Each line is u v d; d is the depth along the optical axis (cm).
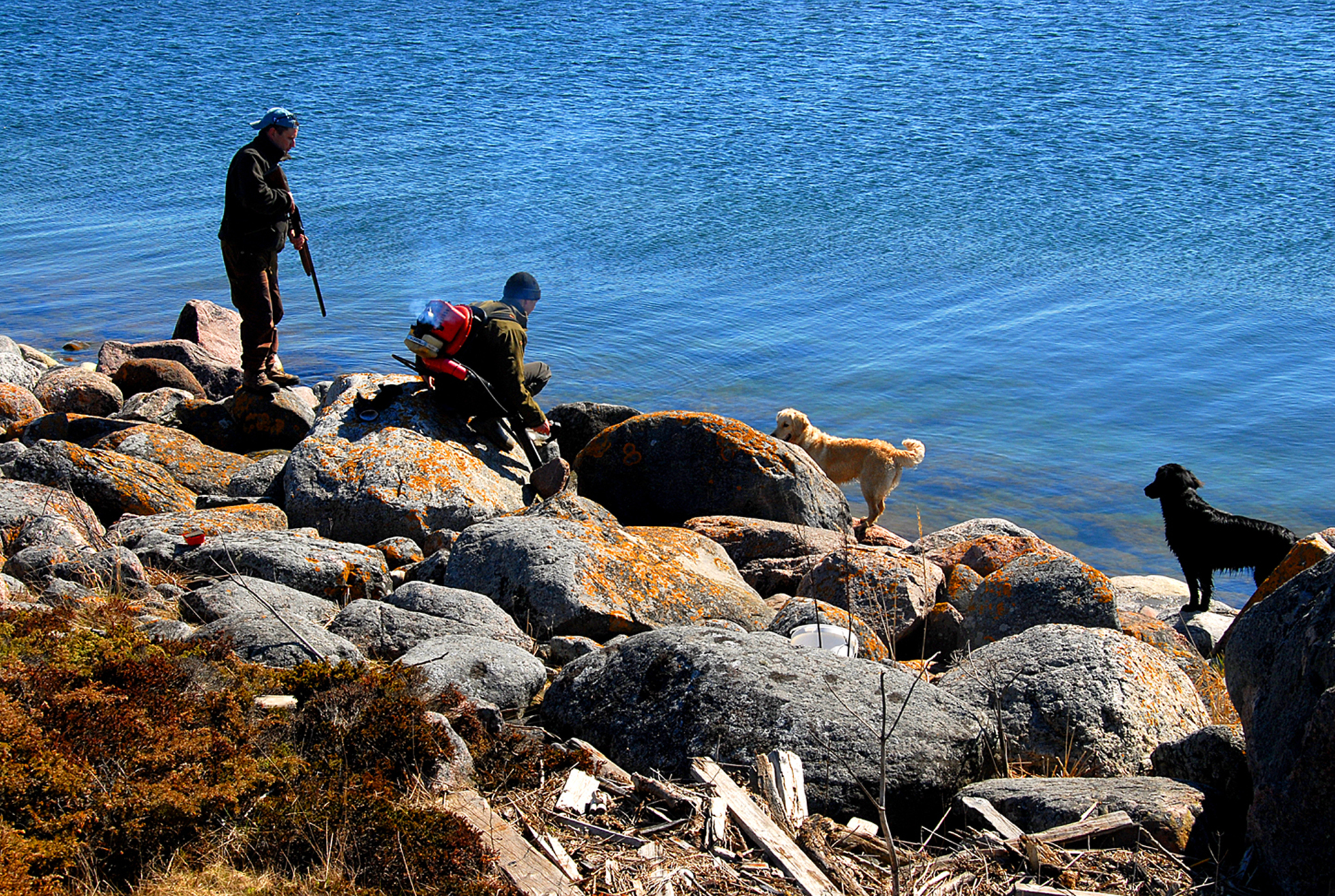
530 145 2805
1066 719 436
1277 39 3688
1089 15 4450
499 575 569
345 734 360
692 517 802
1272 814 318
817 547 720
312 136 2945
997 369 1440
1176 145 2508
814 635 516
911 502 1106
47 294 1806
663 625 556
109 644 402
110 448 810
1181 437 1234
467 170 2577
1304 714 319
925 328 1594
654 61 3934
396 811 322
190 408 911
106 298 1791
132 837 297
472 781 363
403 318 1648
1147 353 1477
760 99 3238
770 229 2098
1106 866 333
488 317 787
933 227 2075
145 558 575
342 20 5238
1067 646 468
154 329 1633
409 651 456
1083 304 1664
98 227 2266
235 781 326
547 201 2322
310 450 728
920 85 3338
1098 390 1366
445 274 1867
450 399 797
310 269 916
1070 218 2086
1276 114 2716
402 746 357
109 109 3438
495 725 401
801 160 2578
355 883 301
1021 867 336
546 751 384
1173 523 832
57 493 640
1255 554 800
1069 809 355
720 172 2500
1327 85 2992
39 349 1508
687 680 406
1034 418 1292
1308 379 1377
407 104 3341
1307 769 306
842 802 363
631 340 1555
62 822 295
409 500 689
